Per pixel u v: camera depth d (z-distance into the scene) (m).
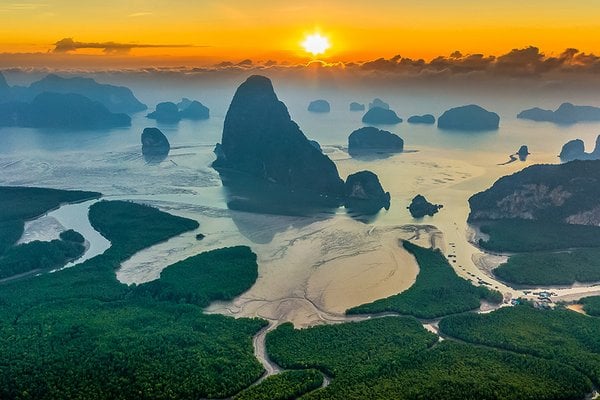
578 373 151.75
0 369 152.25
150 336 171.12
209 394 147.25
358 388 147.50
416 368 158.75
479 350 168.00
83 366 153.62
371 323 187.00
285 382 151.25
